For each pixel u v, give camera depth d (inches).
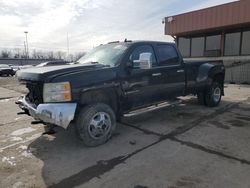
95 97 170.6
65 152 156.7
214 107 279.3
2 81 750.5
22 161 145.0
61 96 147.8
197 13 650.8
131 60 186.1
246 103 302.2
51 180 122.6
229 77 627.8
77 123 159.2
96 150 158.2
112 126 172.2
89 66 166.4
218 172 125.8
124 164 137.3
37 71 157.3
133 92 187.0
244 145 161.9
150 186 114.3
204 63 268.8
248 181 116.7
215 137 177.6
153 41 211.0
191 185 114.4
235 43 634.2
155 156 146.6
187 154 148.4
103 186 115.7
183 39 754.8
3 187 117.1
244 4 554.9
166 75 214.8
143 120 226.4
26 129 207.9
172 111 259.9
